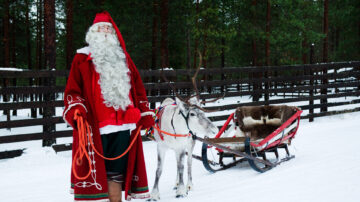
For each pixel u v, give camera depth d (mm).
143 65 21938
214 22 20844
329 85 14383
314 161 6449
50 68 8727
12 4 21953
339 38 42625
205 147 6195
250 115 7281
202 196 4840
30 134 7977
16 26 24938
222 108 11539
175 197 4945
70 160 7727
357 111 15602
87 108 3297
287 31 22125
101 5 19969
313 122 13062
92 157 3246
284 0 20750
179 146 4953
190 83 10383
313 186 4758
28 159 7520
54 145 8234
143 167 3660
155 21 18844
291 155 7180
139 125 3678
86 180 3232
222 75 21016
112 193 3488
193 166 7082
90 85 3309
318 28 38719
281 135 6523
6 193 5383
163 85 9906
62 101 8414
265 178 5496
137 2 19562
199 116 4703
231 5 21391
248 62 27422
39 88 8023
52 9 8781
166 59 19203
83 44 23000
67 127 12719
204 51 22297
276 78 12734
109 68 3297
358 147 7527
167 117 4977
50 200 5012
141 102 3725
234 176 5977
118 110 3383
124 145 3494
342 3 30578
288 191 4625
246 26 21406
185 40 21156
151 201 4824
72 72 3318
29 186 5777
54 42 8812
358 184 4656
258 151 6414
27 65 27500
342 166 5750
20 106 7816
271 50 23578
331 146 7965
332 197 4215
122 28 19906
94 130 3283
